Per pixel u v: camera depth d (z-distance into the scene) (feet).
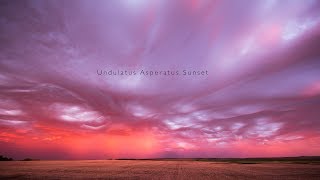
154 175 114.73
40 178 99.60
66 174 118.01
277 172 136.15
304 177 109.19
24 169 154.51
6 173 122.52
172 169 160.97
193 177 105.09
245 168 173.06
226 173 127.95
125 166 200.23
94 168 169.58
